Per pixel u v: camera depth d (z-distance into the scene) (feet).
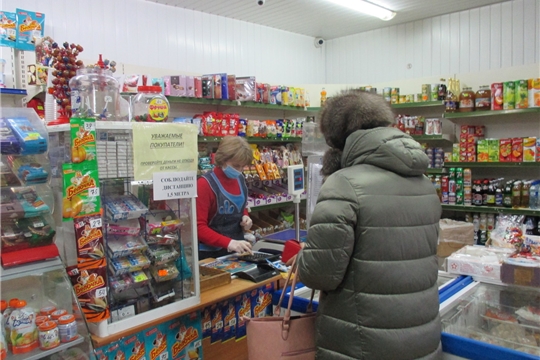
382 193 4.50
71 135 4.91
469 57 19.15
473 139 15.66
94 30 14.32
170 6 16.63
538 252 6.91
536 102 13.84
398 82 18.21
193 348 6.52
